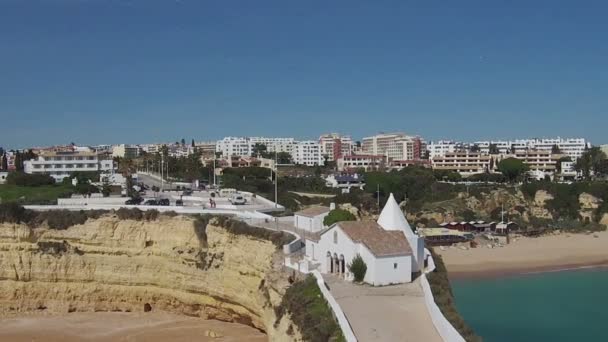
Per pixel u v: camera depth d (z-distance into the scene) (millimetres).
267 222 78125
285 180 185250
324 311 43844
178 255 72562
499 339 70562
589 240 131250
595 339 70312
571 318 78688
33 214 77500
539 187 164625
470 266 110062
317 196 149375
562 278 102312
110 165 187875
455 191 170000
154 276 74125
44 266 75438
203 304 71125
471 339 37875
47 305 75438
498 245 125750
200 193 129250
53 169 180000
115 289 75062
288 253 61031
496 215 153375
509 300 87938
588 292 92625
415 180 174000
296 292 49438
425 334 39250
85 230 75812
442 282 52000
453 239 126625
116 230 75312
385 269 50250
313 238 59781
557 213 156500
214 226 70875
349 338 37562
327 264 55250
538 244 127375
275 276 56438
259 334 64812
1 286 75250
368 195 163125
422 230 132125
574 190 161875
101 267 75438
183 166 195250
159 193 128375
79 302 75375
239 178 179125
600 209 153625
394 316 42562
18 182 147250
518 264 111750
